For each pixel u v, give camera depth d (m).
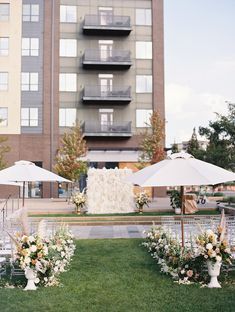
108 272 10.17
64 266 10.66
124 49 46.25
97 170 24.81
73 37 45.66
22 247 8.86
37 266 8.64
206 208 25.94
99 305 7.49
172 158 9.73
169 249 9.99
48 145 44.31
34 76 44.84
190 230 12.23
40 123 44.50
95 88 44.78
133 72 46.09
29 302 7.65
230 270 9.85
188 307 7.30
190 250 9.67
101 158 44.81
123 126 44.50
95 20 45.22
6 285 8.98
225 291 8.34
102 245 14.48
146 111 45.91
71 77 45.28
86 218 22.33
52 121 44.41
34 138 44.25
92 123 44.97
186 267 9.26
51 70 45.00
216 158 26.98
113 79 45.81
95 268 10.63
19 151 44.03
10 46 44.88
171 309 7.20
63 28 45.66
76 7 45.94
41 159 44.12
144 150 38.72
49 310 7.19
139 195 24.62
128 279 9.43
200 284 8.91
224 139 26.92
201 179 8.89
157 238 12.97
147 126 45.22
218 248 8.80
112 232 18.73
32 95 44.62
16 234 9.62
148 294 8.17
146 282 9.14
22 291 8.45
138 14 46.75
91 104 45.19
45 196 43.31
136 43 46.47
